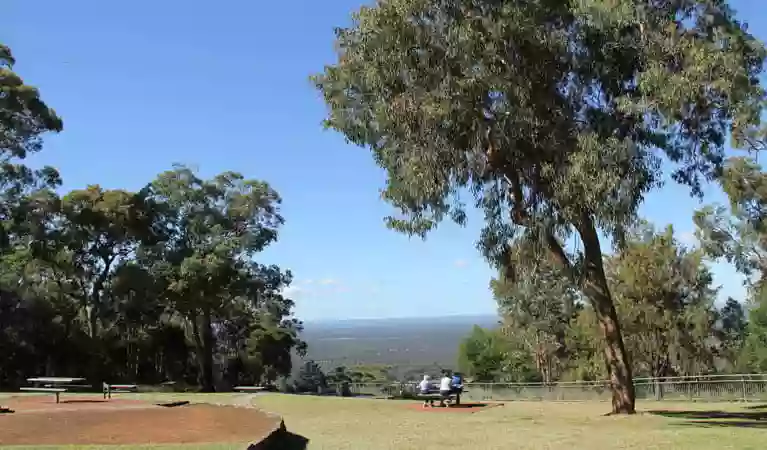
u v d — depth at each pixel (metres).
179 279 36.69
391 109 15.33
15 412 14.70
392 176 17.89
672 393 24.56
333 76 17.55
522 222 16.30
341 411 17.45
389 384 35.19
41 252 35.84
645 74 13.80
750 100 14.34
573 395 26.39
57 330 37.41
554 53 14.38
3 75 32.31
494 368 58.25
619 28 14.59
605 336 17.16
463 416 16.27
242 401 20.16
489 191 16.94
